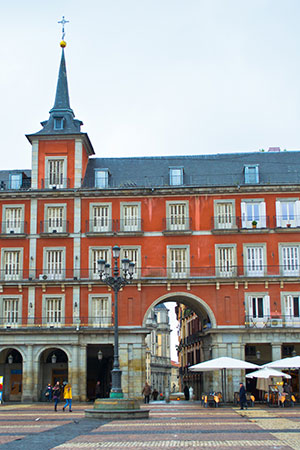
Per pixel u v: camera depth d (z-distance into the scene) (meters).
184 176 51.22
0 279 48.78
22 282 48.22
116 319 31.92
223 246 48.19
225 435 21.20
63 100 54.03
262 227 47.88
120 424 25.91
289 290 47.19
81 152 50.88
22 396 46.50
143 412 29.42
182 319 78.81
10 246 49.28
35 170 50.66
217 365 38.97
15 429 24.20
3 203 50.03
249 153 53.50
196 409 36.91
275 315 46.66
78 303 47.91
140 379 46.41
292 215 48.31
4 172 55.06
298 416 30.31
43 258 48.88
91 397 53.12
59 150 50.81
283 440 19.64
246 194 48.88
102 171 50.81
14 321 48.16
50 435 21.80
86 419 28.78
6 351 50.56
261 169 51.44
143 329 46.97
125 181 51.31
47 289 48.41
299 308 46.94
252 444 18.58
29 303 48.22
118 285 32.41
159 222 48.94
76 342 46.91
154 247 48.53
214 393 40.41
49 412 35.03
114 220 49.12
